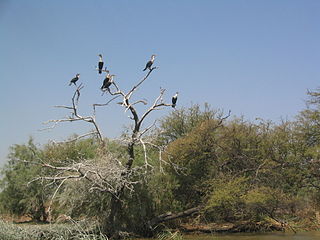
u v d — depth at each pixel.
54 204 30.83
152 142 31.97
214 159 34.47
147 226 30.55
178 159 33.41
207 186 32.97
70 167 27.38
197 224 34.16
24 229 26.34
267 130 34.50
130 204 30.16
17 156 41.97
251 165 33.09
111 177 27.47
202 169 34.41
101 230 28.41
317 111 30.42
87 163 27.73
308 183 30.91
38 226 27.62
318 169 30.05
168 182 32.41
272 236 29.50
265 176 32.19
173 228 32.94
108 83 27.84
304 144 30.69
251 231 32.75
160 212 32.34
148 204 30.94
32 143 42.19
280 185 31.64
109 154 28.45
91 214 29.38
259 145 33.34
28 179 40.44
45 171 37.56
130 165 29.69
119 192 29.25
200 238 29.09
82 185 28.38
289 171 30.83
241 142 34.09
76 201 28.80
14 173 42.06
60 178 27.16
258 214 32.19
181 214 31.80
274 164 31.14
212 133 34.28
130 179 29.80
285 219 32.97
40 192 39.78
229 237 29.44
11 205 42.75
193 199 33.94
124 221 30.05
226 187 30.27
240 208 31.31
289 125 33.41
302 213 32.72
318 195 31.19
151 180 31.00
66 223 29.52
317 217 32.75
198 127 35.31
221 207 31.19
